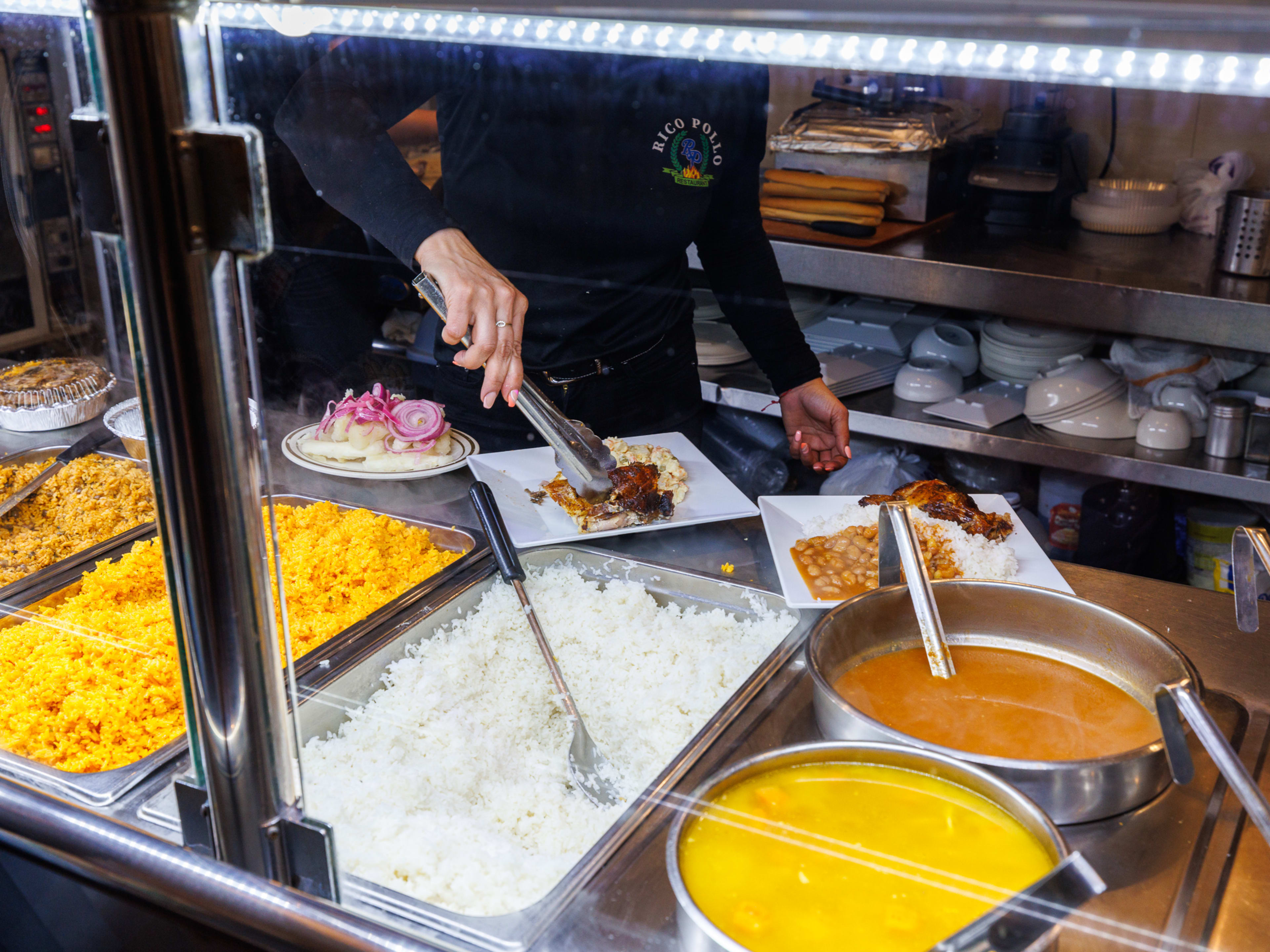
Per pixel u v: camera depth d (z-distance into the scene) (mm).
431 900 642
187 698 614
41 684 909
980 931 517
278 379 1473
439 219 1259
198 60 486
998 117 1390
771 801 635
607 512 1180
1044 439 1356
